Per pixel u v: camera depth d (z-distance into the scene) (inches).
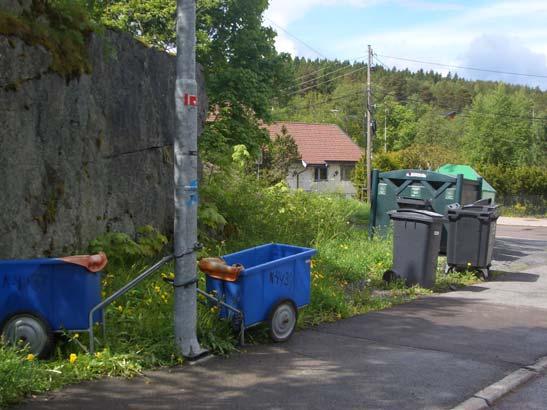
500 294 492.7
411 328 394.3
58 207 385.4
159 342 335.0
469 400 307.7
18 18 370.0
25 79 366.9
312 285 427.8
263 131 1029.2
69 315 317.7
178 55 330.0
